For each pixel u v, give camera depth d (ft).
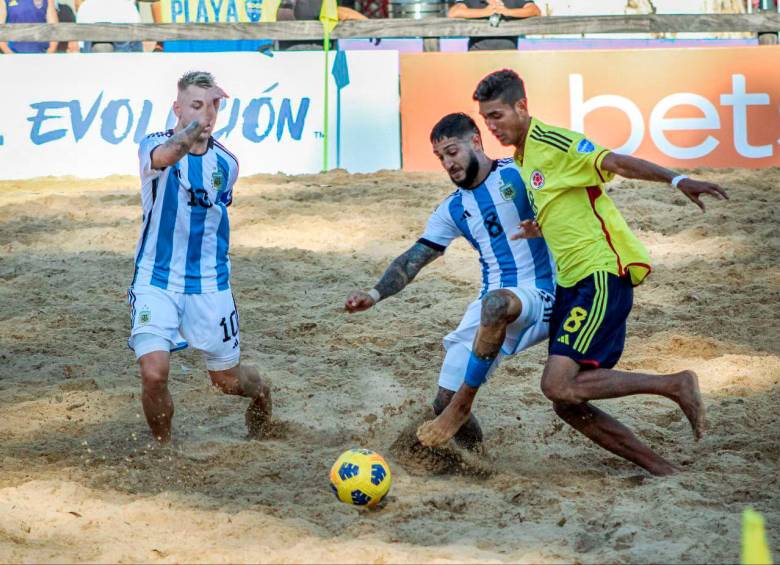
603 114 107.34
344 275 73.05
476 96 37.83
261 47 107.86
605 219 37.22
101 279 72.69
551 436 44.45
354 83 106.93
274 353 57.88
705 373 52.16
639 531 33.42
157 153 38.86
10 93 103.96
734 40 124.88
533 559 31.40
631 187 96.94
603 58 107.34
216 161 41.83
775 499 36.68
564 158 36.58
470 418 41.22
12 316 65.00
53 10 112.47
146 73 105.29
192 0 109.29
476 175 39.81
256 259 77.30
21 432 45.75
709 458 40.83
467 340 40.73
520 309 37.47
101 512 35.42
